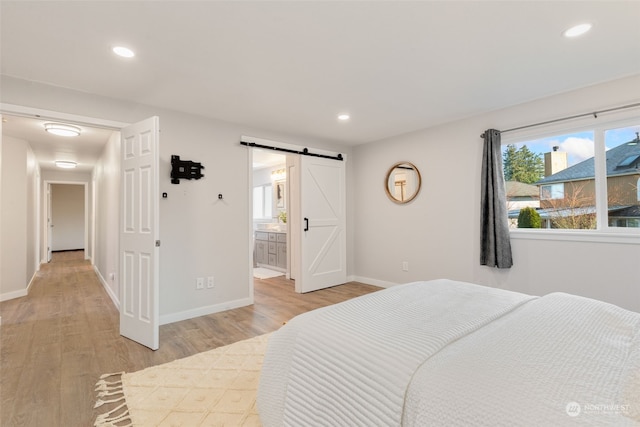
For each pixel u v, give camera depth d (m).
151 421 1.66
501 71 2.55
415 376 0.98
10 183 4.29
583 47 2.19
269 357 1.52
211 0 1.67
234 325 3.16
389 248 4.65
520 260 3.28
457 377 0.93
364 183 5.04
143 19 1.83
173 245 3.31
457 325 1.30
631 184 2.73
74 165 6.54
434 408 0.88
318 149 4.75
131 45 2.10
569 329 1.21
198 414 1.72
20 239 4.35
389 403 0.97
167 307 3.25
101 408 1.79
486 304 1.58
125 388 1.98
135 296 2.78
